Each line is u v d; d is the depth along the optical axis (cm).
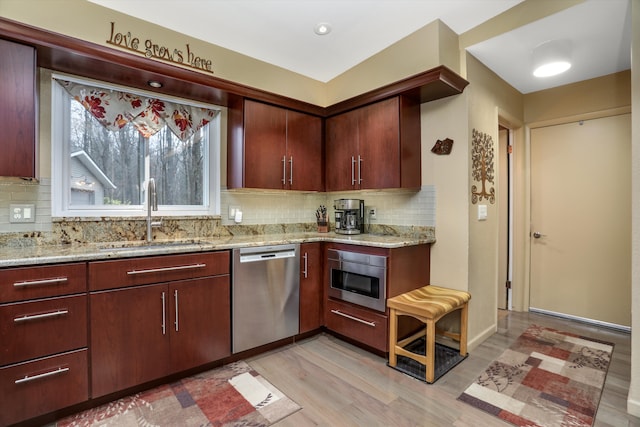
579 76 294
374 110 272
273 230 318
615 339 272
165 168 261
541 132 332
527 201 341
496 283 289
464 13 226
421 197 273
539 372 218
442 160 259
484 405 181
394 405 182
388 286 232
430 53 237
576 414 173
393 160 255
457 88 238
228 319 226
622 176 289
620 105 284
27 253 173
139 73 213
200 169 279
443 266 260
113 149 237
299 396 191
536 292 341
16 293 153
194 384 204
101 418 170
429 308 207
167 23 232
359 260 251
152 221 243
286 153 291
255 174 270
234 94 255
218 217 279
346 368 225
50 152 208
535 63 238
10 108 172
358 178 286
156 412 175
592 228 305
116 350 181
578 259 314
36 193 203
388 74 271
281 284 254
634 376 172
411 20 234
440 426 164
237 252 229
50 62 195
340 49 275
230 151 280
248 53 279
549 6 203
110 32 212
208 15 224
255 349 246
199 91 247
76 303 169
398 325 241
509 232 353
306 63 299
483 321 271
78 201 224
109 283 179
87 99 219
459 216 249
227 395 192
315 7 217
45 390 161
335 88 328
